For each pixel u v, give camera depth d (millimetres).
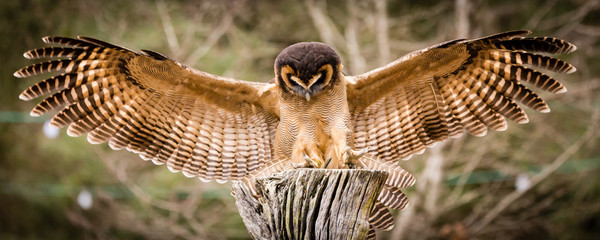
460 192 16594
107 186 17016
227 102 6594
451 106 6691
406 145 6855
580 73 16938
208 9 17594
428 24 18094
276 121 6727
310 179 5090
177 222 16641
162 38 17484
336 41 17125
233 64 16984
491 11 17719
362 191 5094
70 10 18844
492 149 16547
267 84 6539
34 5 19094
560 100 16312
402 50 16922
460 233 15094
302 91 5930
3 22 19219
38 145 18641
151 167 16734
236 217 16250
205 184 15789
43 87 6047
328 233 5078
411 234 15633
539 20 17812
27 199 18625
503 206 16016
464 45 6031
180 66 6023
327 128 6102
